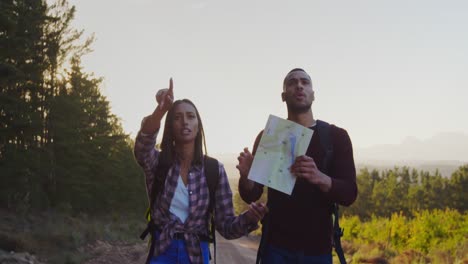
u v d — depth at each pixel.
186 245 3.36
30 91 20.28
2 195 20.16
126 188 44.50
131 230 29.36
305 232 3.28
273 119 3.29
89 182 30.45
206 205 3.45
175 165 3.45
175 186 3.41
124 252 17.81
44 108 24.00
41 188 24.72
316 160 3.34
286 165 3.23
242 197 3.48
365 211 92.44
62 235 16.06
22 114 18.88
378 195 93.31
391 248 21.42
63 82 26.86
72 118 26.83
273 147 3.25
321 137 3.37
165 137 3.48
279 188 3.20
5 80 16.09
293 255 3.29
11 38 15.98
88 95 34.88
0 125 18.59
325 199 3.32
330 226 3.36
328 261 3.32
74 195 30.08
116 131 45.69
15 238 12.73
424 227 21.55
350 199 3.17
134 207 46.97
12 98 17.69
